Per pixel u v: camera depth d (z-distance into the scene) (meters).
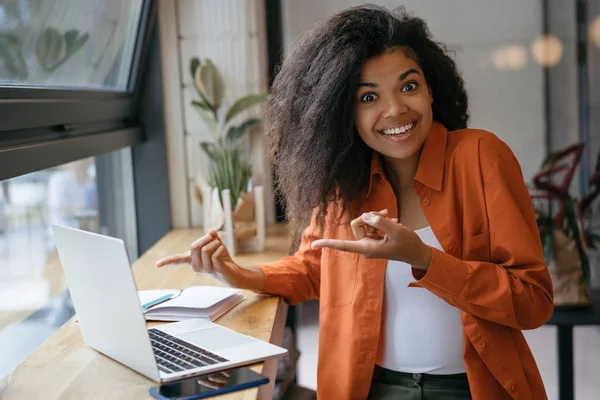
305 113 1.66
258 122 3.04
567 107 3.54
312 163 1.66
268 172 3.20
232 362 1.39
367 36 1.55
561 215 2.62
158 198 3.19
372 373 1.65
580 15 3.47
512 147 3.57
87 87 2.50
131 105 3.03
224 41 3.10
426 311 1.61
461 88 1.74
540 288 1.50
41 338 2.34
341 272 1.72
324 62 1.59
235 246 2.65
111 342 1.46
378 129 1.57
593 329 3.83
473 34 3.50
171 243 2.84
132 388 1.32
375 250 1.42
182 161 3.18
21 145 1.83
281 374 2.67
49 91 2.04
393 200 1.66
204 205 2.78
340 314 1.72
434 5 3.48
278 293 1.91
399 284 1.63
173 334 1.59
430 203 1.60
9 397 1.31
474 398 1.56
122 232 3.21
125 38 2.84
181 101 3.15
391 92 1.54
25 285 2.31
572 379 2.59
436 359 1.61
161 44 3.11
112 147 2.64
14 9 1.80
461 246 1.58
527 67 3.52
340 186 1.68
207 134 3.16
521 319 1.49
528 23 3.48
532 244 1.50
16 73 1.87
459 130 1.64
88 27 2.39
